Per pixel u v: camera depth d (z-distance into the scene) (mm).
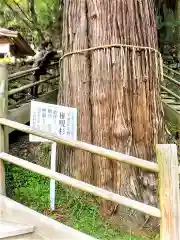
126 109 4242
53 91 7059
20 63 7664
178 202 2836
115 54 4293
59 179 3340
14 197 4332
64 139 3408
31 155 5445
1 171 3812
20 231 3367
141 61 4383
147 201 4090
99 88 4320
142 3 4508
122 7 4383
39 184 4602
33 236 3486
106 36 4340
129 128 4223
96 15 4418
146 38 4453
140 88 4328
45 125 4199
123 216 4035
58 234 3371
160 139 4430
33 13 9078
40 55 7527
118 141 4184
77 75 4523
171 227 2818
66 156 4629
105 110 4273
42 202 4266
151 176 4211
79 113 4465
